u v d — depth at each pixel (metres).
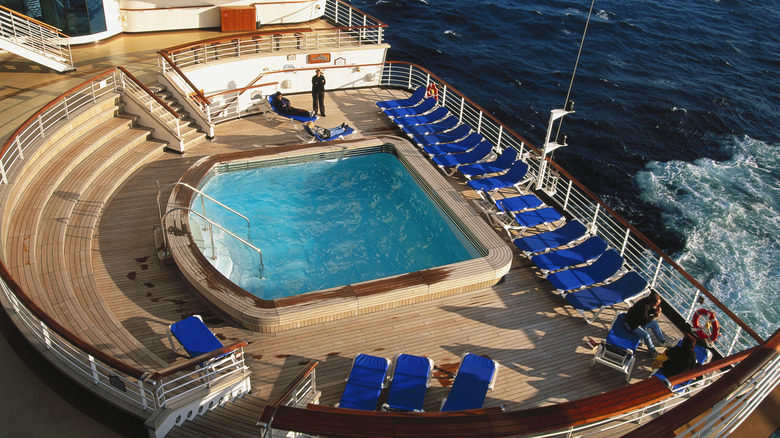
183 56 17.64
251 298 10.34
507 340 10.30
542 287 11.67
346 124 17.27
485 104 29.11
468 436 5.15
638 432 4.17
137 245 11.84
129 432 7.62
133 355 8.94
